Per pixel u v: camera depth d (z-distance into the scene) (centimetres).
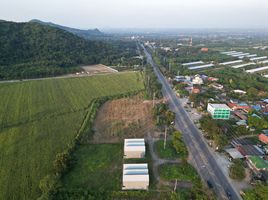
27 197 5347
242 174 6141
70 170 6384
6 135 8119
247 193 5328
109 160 6912
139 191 5619
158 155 7231
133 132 8712
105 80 16238
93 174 6250
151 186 5838
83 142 7838
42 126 8894
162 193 5600
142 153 7019
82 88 14188
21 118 9494
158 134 8600
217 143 7506
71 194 5481
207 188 5794
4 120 9256
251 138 8462
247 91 13812
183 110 10988
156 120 9538
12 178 5966
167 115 9562
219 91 14088
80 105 11238
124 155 7044
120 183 5919
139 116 10212
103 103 11862
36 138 7981
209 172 6438
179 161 6912
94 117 9894
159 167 6612
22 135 8162
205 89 14512
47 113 10112
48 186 5456
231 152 7325
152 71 18375
